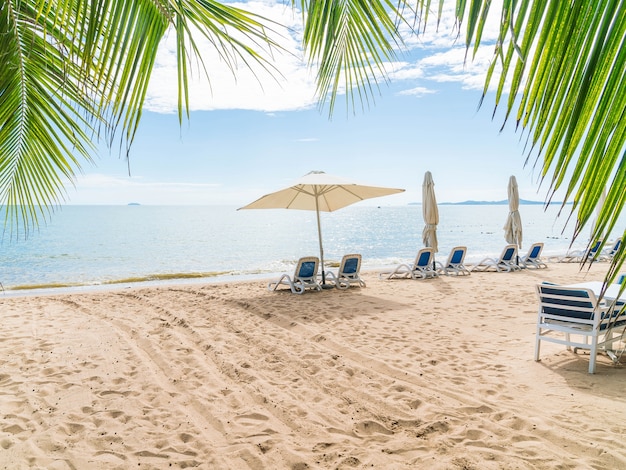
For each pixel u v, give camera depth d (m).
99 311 8.23
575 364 4.89
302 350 5.64
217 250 28.75
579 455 3.07
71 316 7.86
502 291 9.84
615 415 3.62
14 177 1.70
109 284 13.90
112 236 40.75
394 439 3.41
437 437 3.41
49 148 1.63
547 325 4.93
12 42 1.29
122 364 5.19
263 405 4.07
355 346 5.76
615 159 0.61
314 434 3.52
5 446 3.38
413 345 5.79
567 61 0.62
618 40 0.59
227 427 3.66
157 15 1.17
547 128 0.64
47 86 1.48
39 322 7.38
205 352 5.64
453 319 7.26
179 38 1.22
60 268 19.77
